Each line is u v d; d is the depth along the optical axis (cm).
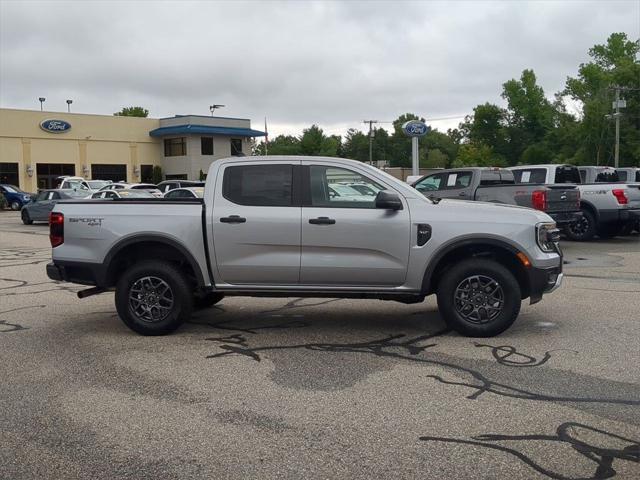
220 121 5688
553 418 465
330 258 677
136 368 597
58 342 695
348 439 432
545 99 8531
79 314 848
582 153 6500
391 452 411
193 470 390
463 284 681
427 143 12450
